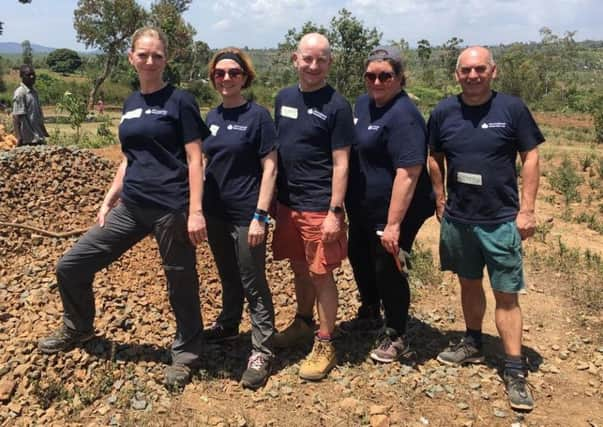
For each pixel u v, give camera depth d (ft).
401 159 11.16
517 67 155.74
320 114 11.14
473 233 11.70
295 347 13.35
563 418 11.14
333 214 11.28
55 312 13.20
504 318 11.75
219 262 12.61
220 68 10.92
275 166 11.22
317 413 10.98
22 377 11.03
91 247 11.05
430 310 15.79
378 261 12.11
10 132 42.37
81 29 124.36
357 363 12.76
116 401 10.91
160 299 14.51
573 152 49.65
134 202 10.82
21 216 18.65
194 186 10.61
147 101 10.73
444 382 12.09
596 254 20.40
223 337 13.17
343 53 90.74
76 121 57.16
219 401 11.21
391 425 10.66
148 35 10.43
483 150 11.25
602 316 15.67
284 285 16.30
